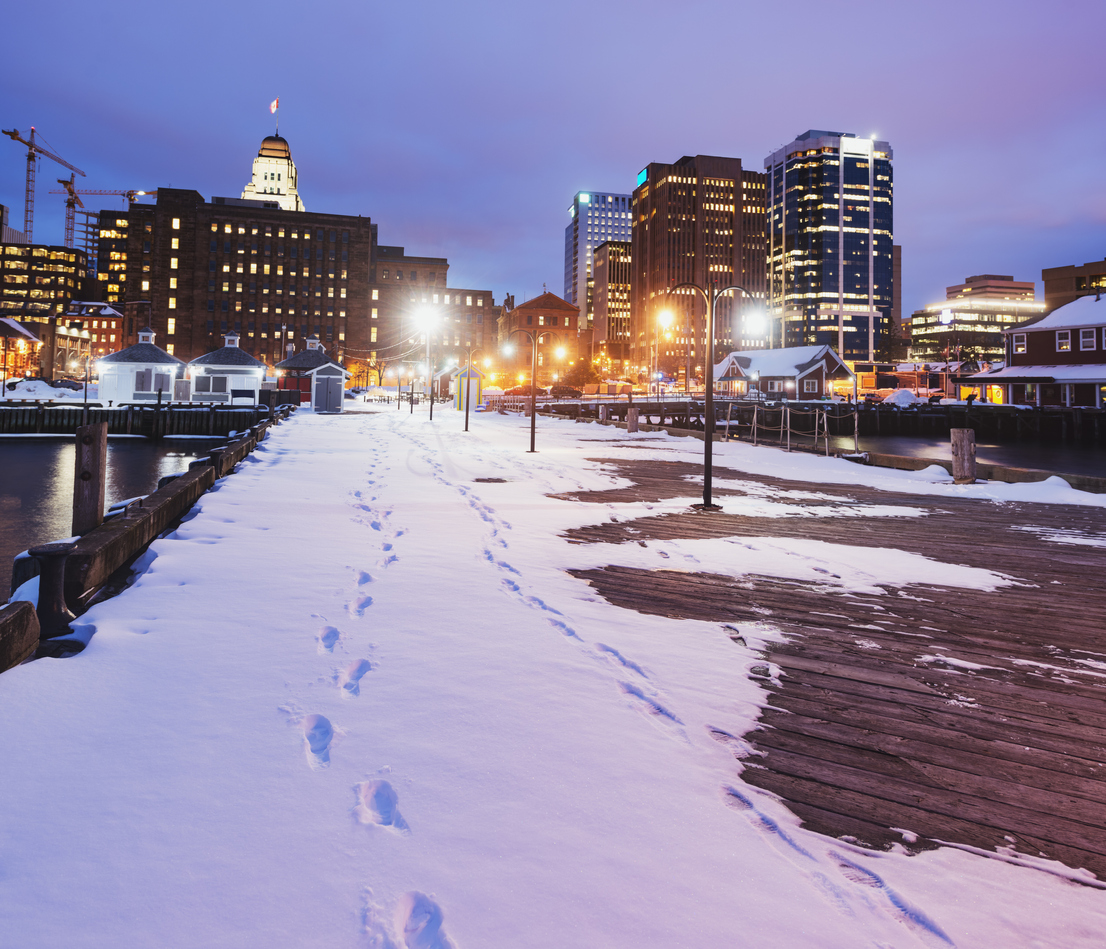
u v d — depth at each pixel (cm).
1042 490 1482
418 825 268
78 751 310
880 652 506
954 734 378
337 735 339
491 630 514
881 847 273
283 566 689
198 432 5719
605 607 598
